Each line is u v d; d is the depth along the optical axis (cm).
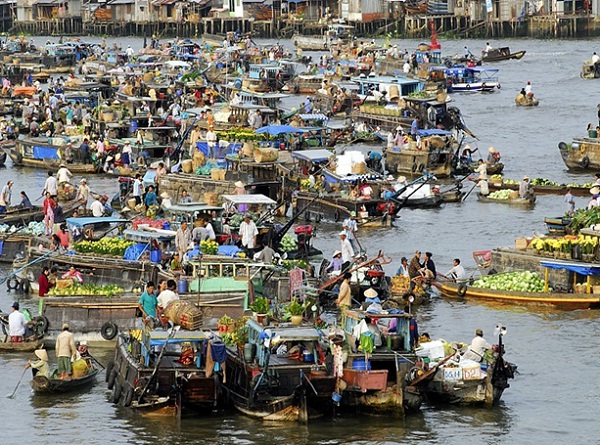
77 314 5578
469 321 5978
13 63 19112
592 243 6341
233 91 13688
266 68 15988
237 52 18662
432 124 11544
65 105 13175
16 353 5541
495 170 9981
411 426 4653
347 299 5628
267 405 4650
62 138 10631
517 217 8431
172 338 4653
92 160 10306
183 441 4516
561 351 5544
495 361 4866
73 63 19475
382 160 10338
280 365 4659
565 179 9788
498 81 16825
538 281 6338
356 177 8356
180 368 4691
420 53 17425
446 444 4503
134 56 19388
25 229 7275
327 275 6191
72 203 8219
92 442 4519
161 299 5269
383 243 7688
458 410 4831
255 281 5766
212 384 4688
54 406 4903
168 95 14038
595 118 13038
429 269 6550
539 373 5278
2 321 5747
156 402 4722
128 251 6334
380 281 6191
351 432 4591
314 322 5225
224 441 4503
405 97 12006
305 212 8375
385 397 4678
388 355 4744
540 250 6544
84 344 5375
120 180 8881
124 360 4850
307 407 4644
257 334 4700
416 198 8812
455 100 14862
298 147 9994
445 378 4847
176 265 6066
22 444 4516
